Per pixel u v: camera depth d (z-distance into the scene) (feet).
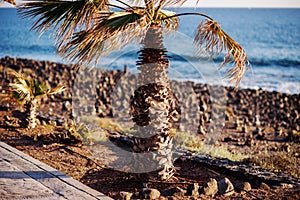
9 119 38.22
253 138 43.19
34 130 36.50
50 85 69.00
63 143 34.27
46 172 29.09
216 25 28.89
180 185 29.22
